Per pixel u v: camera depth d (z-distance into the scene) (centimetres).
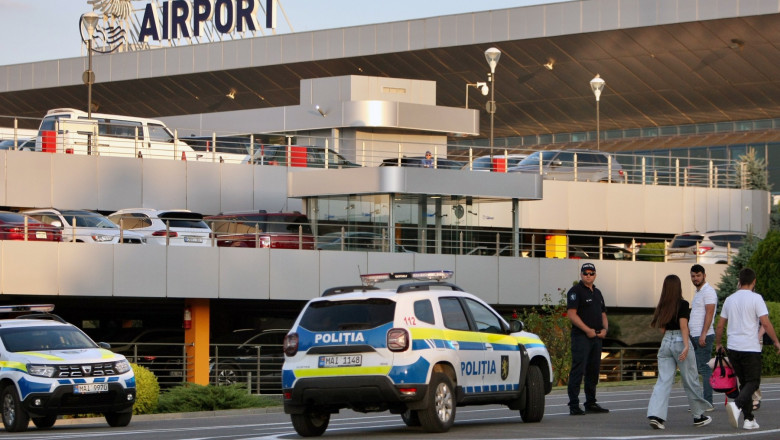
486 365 1880
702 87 8044
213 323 4550
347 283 4297
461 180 4572
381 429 1961
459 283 4481
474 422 2039
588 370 2133
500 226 4709
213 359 4147
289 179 4703
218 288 4094
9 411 2306
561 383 3969
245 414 2994
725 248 5034
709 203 5681
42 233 3956
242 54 9012
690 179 5966
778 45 7506
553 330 4009
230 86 9269
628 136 8731
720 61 7788
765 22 7394
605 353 4766
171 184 5103
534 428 1841
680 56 7856
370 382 1739
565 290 4434
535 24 8044
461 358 1822
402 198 4544
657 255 4906
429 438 1694
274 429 2098
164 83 9444
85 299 4256
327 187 4594
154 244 4028
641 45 7844
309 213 4666
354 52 8619
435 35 8362
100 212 4988
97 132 5134
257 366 3825
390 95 6259
